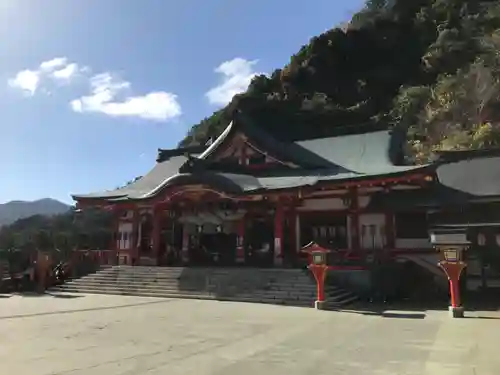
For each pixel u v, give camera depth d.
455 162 28.98
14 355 9.24
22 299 22.52
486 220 22.48
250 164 31.59
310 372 7.78
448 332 12.13
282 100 87.19
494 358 8.85
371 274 21.52
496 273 21.80
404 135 32.69
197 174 28.11
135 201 30.77
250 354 9.30
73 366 8.25
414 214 24.95
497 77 58.44
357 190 26.59
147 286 25.34
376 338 11.23
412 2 100.19
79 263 30.83
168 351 9.62
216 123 92.44
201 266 28.39
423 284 23.66
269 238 29.69
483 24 83.94
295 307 18.58
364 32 98.88
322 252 18.31
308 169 29.59
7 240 47.84
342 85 96.50
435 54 84.31
